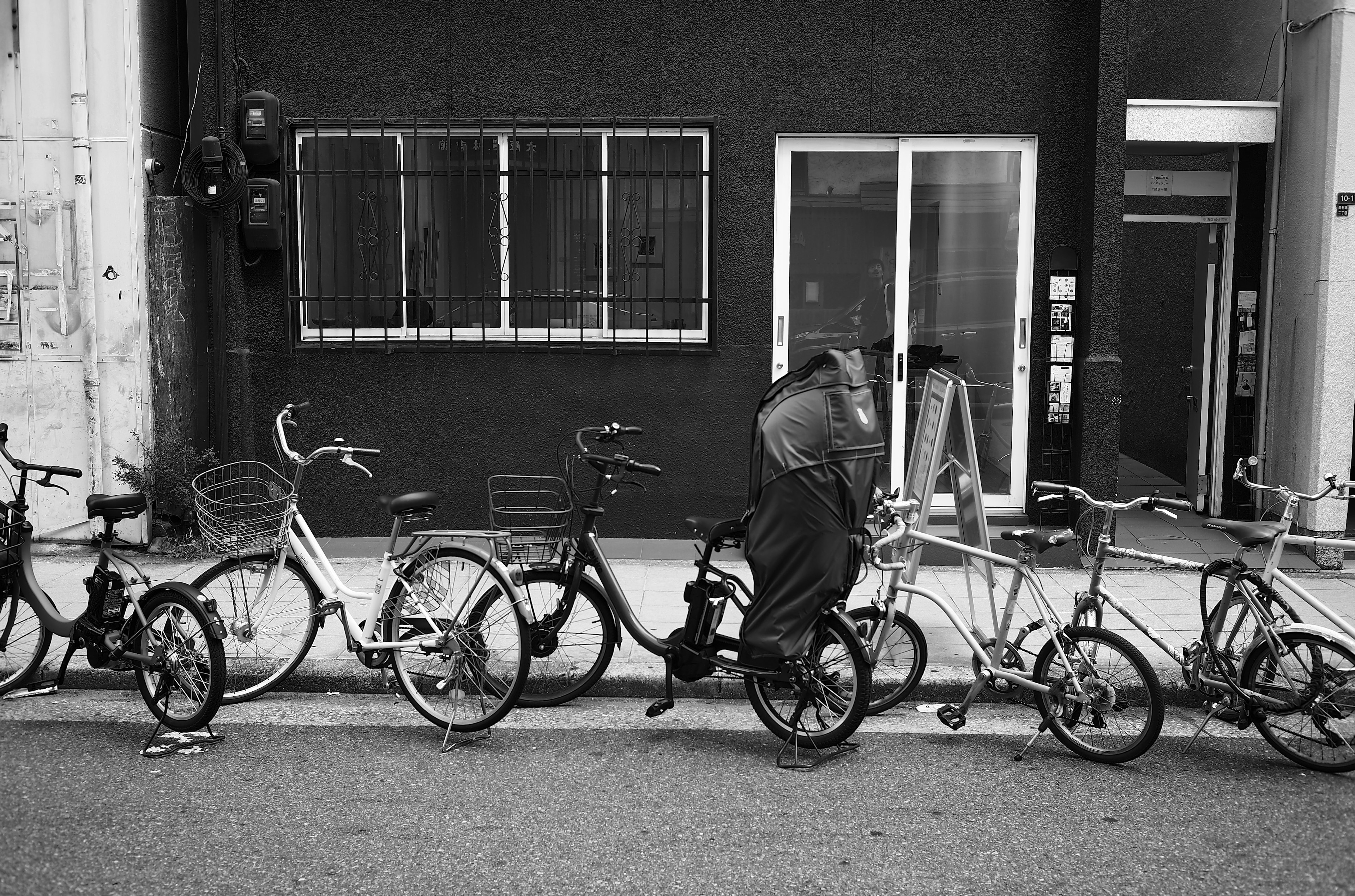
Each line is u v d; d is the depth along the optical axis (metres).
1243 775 4.78
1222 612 5.09
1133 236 12.45
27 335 8.05
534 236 8.15
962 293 8.30
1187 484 9.68
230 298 8.01
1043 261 8.14
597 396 8.11
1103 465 7.97
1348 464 7.98
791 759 4.92
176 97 8.61
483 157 7.99
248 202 7.90
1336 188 7.86
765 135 8.02
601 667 5.59
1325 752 4.83
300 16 8.01
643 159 8.12
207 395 8.34
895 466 8.42
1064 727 5.03
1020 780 4.70
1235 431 9.03
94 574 5.64
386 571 5.32
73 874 3.79
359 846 4.03
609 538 8.16
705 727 5.34
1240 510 9.07
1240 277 8.93
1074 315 8.10
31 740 5.08
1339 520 7.97
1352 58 7.80
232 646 5.79
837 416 4.80
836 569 4.84
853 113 8.02
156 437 8.14
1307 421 8.08
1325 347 7.92
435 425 8.13
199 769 4.76
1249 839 4.14
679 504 8.16
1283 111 8.48
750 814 4.33
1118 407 7.93
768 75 8.00
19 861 3.89
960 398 5.76
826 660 4.98
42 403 8.08
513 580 5.21
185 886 3.72
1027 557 5.14
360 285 8.23
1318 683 4.77
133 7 7.87
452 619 5.15
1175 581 7.59
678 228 8.13
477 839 4.10
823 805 4.43
